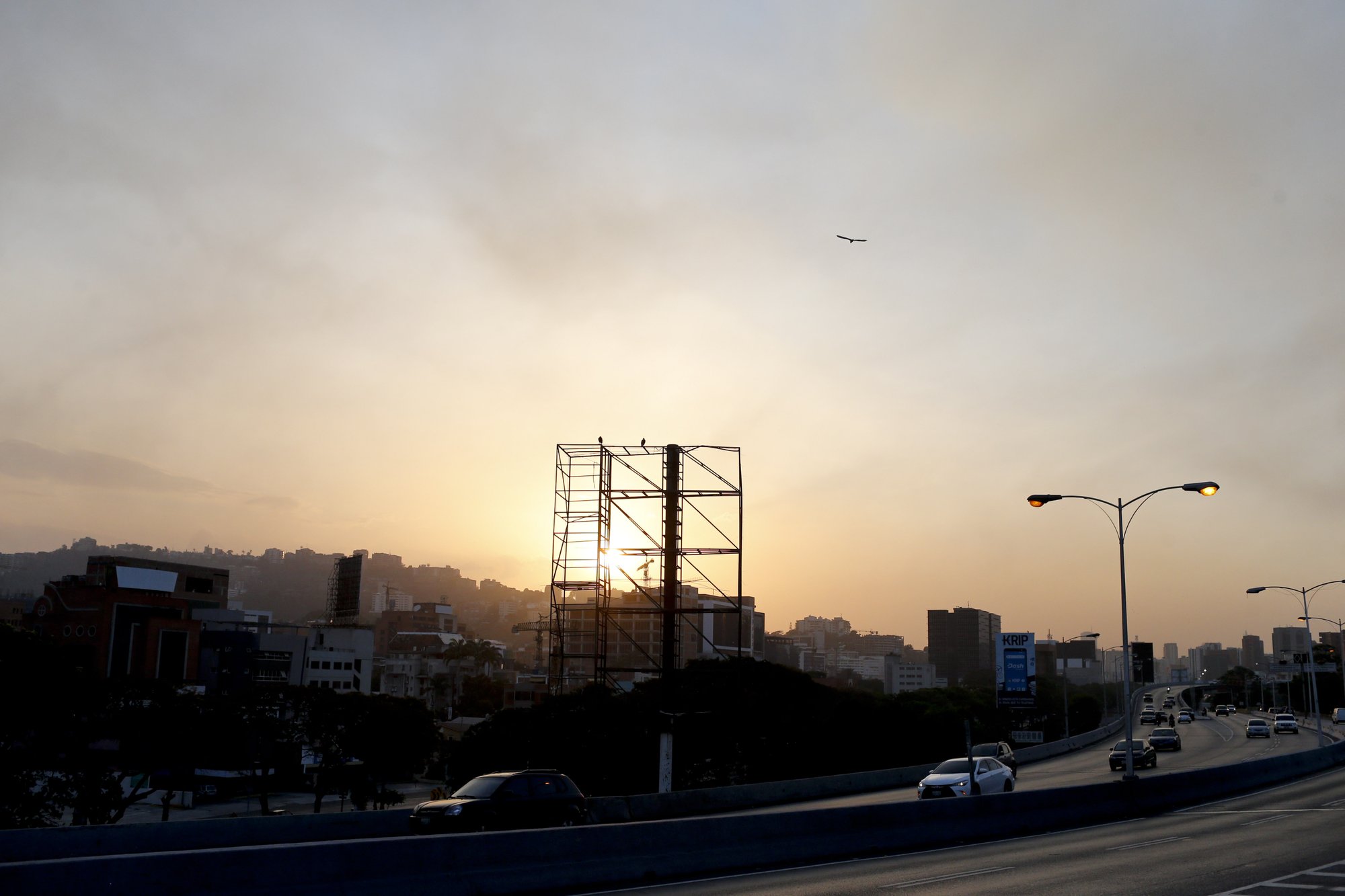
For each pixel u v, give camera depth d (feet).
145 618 474.90
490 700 606.14
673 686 239.71
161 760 237.25
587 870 60.80
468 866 55.31
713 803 135.13
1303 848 78.02
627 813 119.44
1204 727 416.67
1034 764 267.80
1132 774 123.54
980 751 200.23
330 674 492.54
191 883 44.50
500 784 81.05
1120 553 134.10
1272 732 354.54
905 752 283.59
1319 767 180.75
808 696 273.13
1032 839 91.91
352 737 280.10
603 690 248.32
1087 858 75.56
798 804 147.74
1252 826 96.84
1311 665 249.96
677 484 245.65
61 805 203.10
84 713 210.38
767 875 67.41
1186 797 126.93
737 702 255.29
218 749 253.44
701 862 67.77
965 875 66.18
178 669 467.93
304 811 318.04
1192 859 73.10
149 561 520.01
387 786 378.12
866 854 79.77
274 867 47.37
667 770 201.77
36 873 40.11
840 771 262.26
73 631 463.42
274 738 273.75
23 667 194.90
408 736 288.71
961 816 91.20
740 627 248.11
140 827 72.13
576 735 238.68
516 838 58.29
